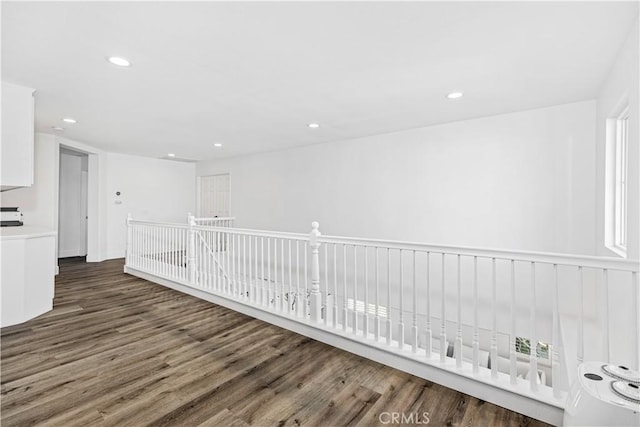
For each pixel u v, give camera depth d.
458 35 2.05
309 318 2.99
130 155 7.01
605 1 1.70
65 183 7.00
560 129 3.44
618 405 1.26
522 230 3.67
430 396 2.00
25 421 1.73
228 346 2.70
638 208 1.95
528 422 1.76
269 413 1.83
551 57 2.35
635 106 1.96
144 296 4.18
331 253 5.34
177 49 2.25
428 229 4.36
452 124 4.15
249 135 5.00
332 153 5.44
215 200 7.79
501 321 3.81
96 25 1.95
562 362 2.87
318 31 2.01
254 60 2.41
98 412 1.81
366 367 2.35
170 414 1.81
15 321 3.11
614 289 2.44
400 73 2.64
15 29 1.99
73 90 3.04
